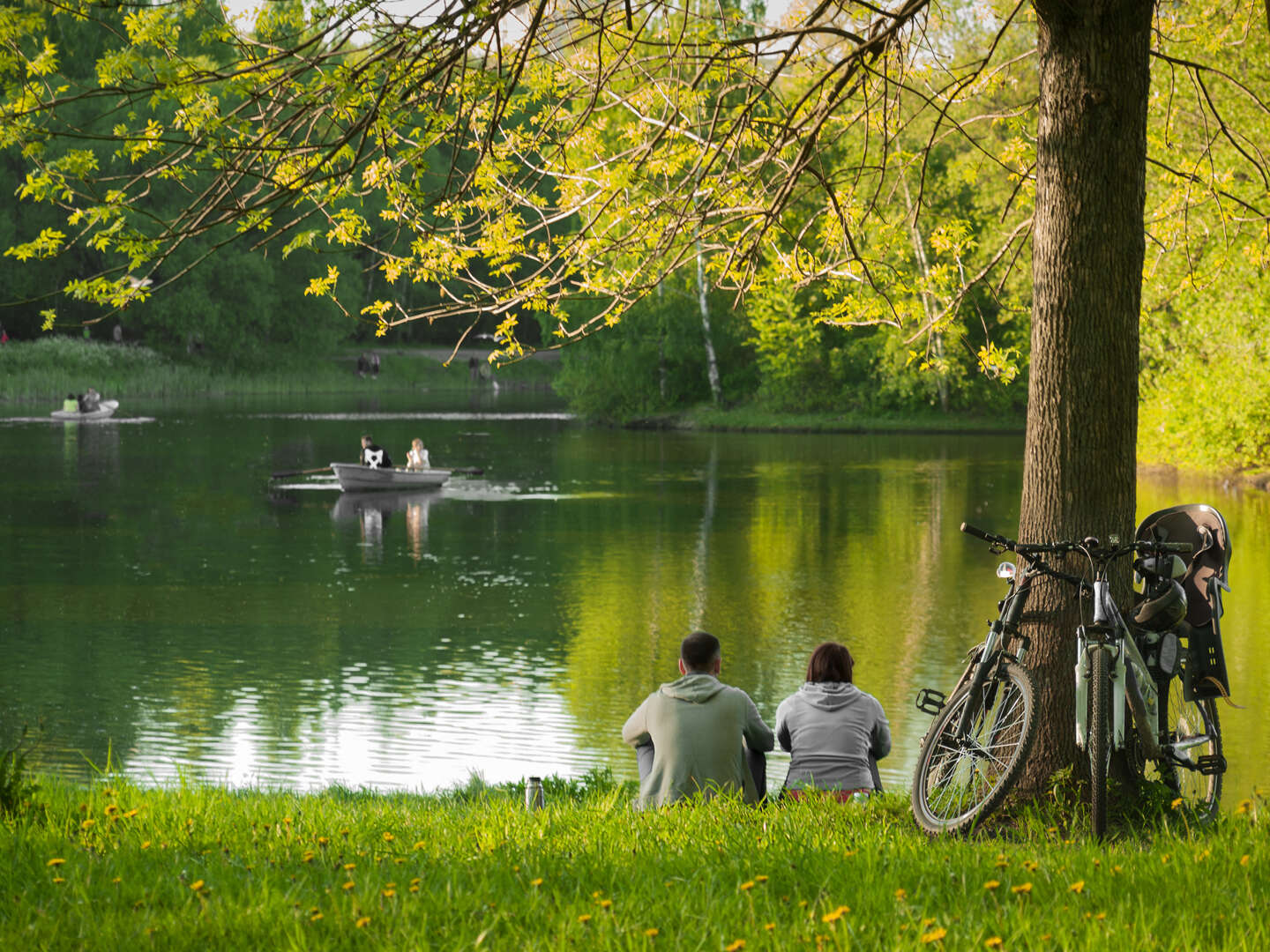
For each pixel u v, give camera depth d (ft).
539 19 34.42
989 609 92.73
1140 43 31.53
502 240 43.21
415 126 35.45
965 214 188.55
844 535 127.44
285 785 53.62
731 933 20.21
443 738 61.82
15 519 135.85
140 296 34.86
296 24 33.99
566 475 184.55
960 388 276.62
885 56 41.60
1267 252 54.44
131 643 81.97
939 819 28.50
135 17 33.68
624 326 290.35
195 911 21.76
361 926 20.54
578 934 20.17
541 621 89.51
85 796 36.63
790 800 33.40
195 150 34.68
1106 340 31.73
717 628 86.89
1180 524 31.27
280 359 445.37
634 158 43.52
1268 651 76.54
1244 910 20.84
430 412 325.62
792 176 40.65
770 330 285.23
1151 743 29.27
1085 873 23.66
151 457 201.77
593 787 47.85
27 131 32.89
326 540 125.08
